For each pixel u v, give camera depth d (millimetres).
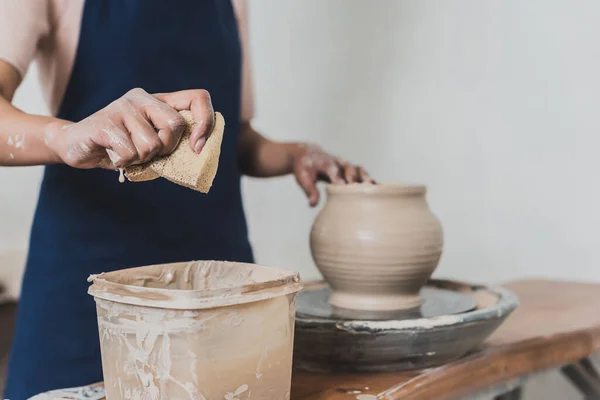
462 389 825
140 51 1062
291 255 2027
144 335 568
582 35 1618
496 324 872
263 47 2051
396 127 1871
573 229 1668
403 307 976
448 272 1841
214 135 651
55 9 1005
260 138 1384
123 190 1064
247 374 584
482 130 1761
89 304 1052
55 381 1049
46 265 1055
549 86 1670
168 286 717
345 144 1951
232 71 1229
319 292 1118
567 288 1509
